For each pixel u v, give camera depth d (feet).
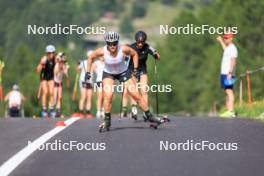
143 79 130.82
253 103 178.50
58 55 176.96
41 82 176.55
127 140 93.30
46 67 174.81
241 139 94.43
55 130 106.01
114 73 107.55
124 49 107.65
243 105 178.09
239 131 104.53
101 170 70.64
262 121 122.42
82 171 70.13
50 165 73.72
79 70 192.24
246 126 112.37
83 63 170.60
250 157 79.20
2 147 86.58
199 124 115.85
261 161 76.43
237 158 78.43
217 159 77.66
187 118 130.52
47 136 97.86
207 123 118.01
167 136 97.66
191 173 69.05
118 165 73.61
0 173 69.00
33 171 70.13
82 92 178.09
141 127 110.73
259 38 506.48
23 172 69.56
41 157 78.84
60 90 177.78
